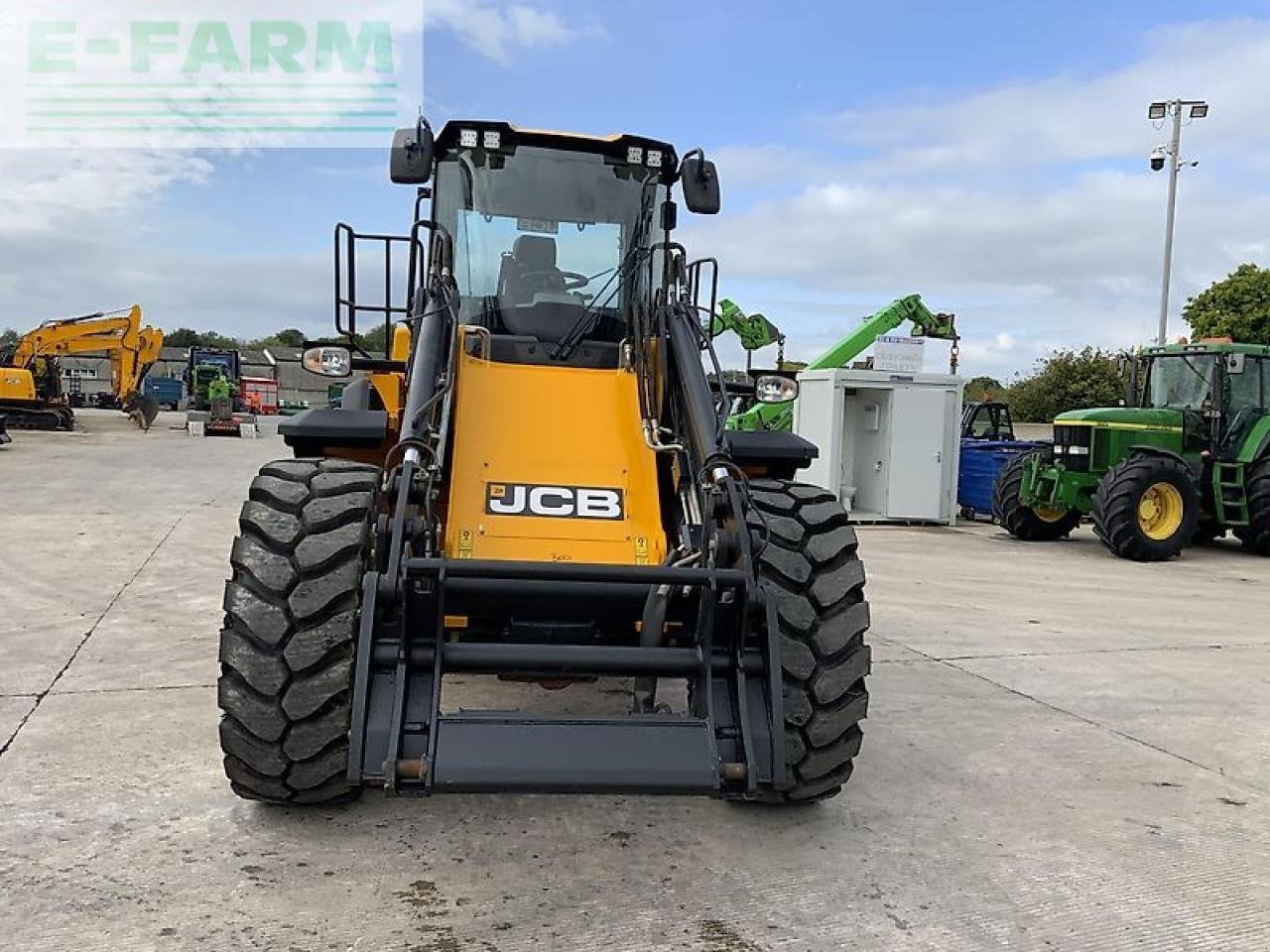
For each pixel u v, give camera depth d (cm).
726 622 315
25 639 576
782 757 296
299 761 319
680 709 454
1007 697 534
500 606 323
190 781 374
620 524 365
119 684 493
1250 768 439
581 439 389
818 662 342
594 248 451
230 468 1684
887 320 1501
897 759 433
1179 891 322
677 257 439
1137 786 412
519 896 300
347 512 323
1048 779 416
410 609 300
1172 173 2389
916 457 1355
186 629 609
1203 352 1168
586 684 502
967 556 1080
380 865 315
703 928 287
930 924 295
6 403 2581
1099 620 749
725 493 340
